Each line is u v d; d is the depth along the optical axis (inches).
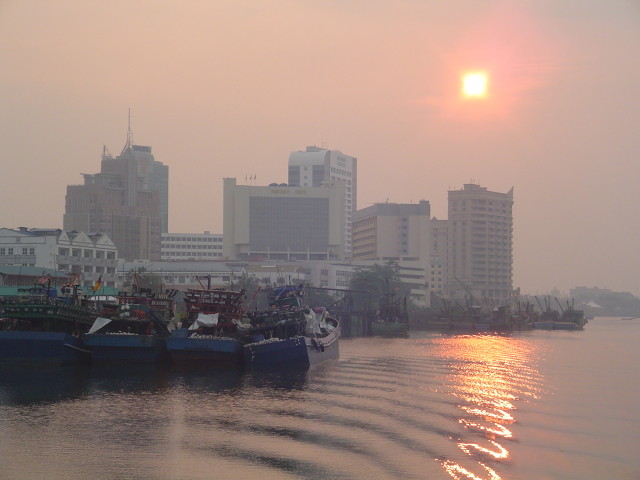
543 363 4739.2
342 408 2871.6
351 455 2244.1
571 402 3102.9
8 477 2044.8
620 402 3110.2
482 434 2498.8
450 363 4525.1
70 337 3747.5
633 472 2138.3
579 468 2167.8
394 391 3272.6
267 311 4387.3
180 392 3176.7
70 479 2033.7
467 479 2060.8
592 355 5497.1
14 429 2509.8
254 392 3196.4
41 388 3221.0
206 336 3937.0
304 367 3949.3
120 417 2694.4
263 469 2117.4
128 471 2097.7
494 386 3496.6
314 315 4564.5
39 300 3993.6
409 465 2160.4
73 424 2583.7
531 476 2097.7
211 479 2038.6
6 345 3693.4
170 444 2348.7
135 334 3855.8
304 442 2375.7
